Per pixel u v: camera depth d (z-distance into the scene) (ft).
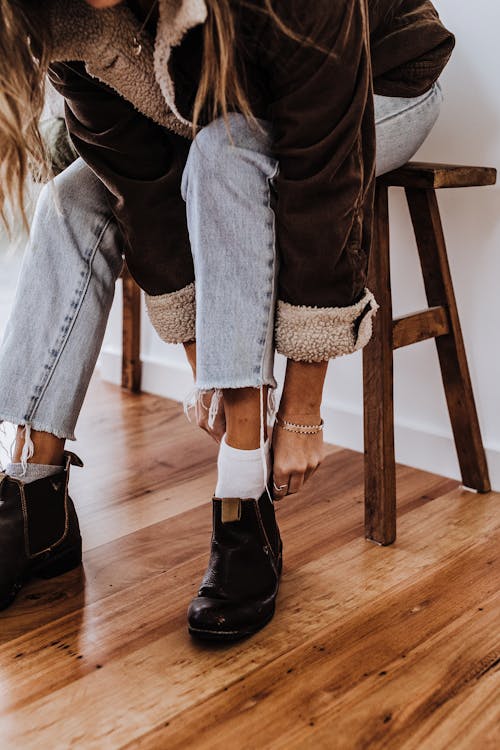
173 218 3.60
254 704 3.14
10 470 3.88
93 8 3.03
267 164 3.27
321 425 3.68
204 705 3.13
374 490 4.44
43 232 3.84
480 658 3.43
